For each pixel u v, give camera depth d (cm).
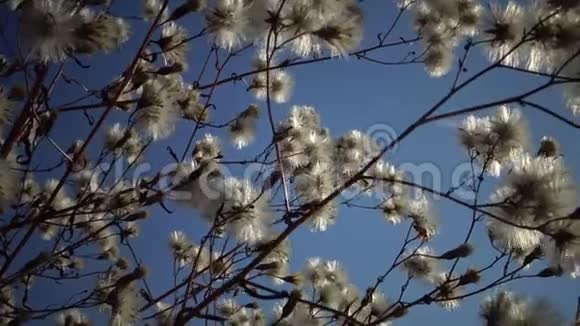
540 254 29
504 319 25
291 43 33
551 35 28
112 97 35
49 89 32
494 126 31
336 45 33
